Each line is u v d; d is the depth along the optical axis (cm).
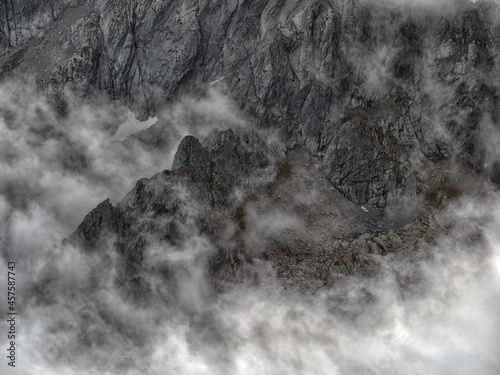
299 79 11644
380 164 10881
